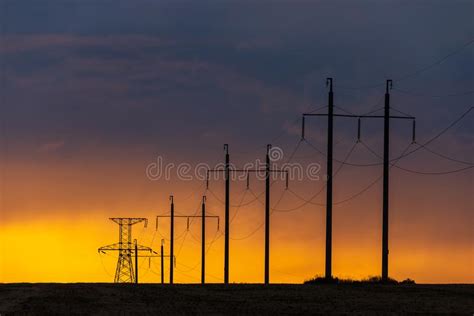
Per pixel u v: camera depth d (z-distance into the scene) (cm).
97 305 11031
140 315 9744
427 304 11281
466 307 10900
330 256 16600
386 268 16275
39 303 11269
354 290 13900
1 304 11100
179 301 11706
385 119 16500
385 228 16262
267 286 15250
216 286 15262
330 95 16725
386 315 9888
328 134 16675
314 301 11769
